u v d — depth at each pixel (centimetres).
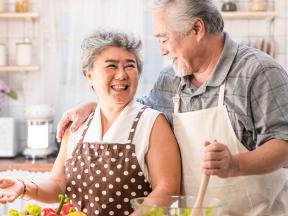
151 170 220
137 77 225
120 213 222
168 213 175
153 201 186
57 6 453
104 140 224
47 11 454
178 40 209
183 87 225
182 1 207
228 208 217
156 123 222
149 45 450
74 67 453
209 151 185
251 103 210
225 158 185
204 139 217
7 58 461
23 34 459
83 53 225
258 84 207
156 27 212
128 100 225
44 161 418
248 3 452
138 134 221
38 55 459
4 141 430
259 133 211
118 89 221
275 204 226
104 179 221
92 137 227
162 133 221
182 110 226
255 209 218
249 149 214
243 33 454
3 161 418
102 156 222
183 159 222
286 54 453
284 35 452
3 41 461
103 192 221
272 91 205
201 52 212
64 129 238
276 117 204
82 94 454
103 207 222
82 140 229
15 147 442
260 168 198
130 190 220
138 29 447
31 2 456
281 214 226
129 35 222
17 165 408
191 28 208
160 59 451
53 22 453
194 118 219
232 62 213
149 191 222
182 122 223
